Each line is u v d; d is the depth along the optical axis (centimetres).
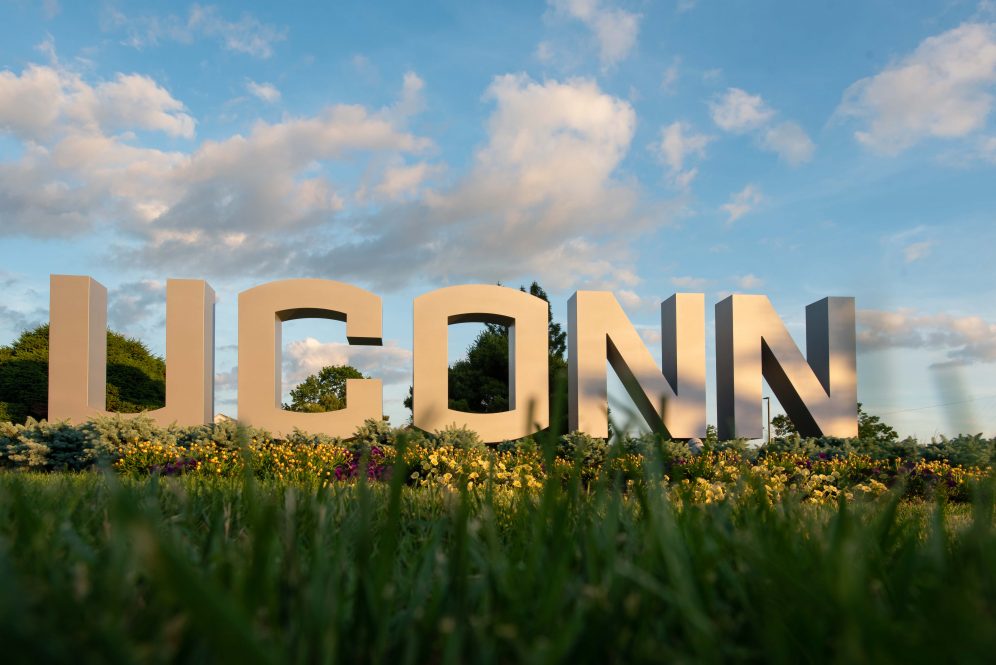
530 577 74
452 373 2627
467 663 59
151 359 2212
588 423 1259
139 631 54
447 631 56
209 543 83
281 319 1290
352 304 1249
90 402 1187
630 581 74
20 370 1755
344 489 207
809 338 1398
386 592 71
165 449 925
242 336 1218
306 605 62
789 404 1363
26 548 78
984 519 71
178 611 57
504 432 1255
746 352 1294
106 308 1273
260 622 66
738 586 74
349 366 2738
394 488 70
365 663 63
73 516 130
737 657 63
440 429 1224
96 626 47
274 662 32
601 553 83
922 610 69
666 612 72
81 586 59
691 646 63
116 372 2047
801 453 1104
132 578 67
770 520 109
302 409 2569
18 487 80
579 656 59
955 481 746
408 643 62
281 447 952
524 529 129
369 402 1226
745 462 139
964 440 944
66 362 1156
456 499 159
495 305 1284
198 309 1192
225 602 32
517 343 1288
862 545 83
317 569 67
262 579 56
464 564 68
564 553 70
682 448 1076
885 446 1068
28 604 52
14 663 39
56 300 1161
